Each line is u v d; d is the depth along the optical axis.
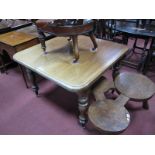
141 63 2.03
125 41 2.06
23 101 1.71
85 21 1.20
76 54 1.24
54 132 1.37
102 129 1.04
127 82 1.42
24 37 1.82
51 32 1.21
